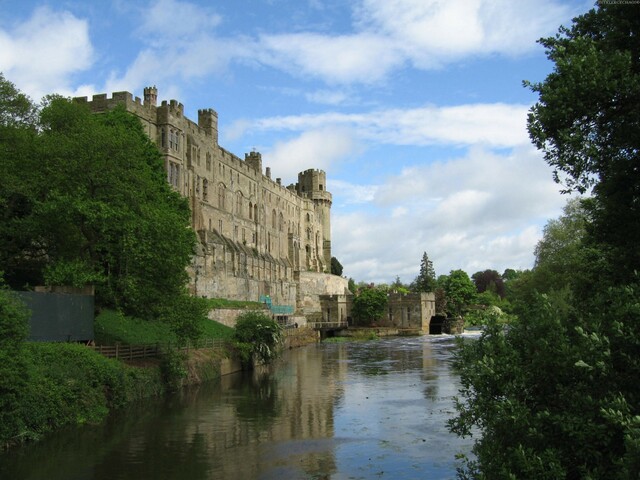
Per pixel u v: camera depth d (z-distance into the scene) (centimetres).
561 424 1314
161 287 4603
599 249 2573
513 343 1559
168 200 6450
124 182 4638
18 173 4522
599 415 1276
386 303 14888
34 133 5297
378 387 5022
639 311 1317
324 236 18888
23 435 2920
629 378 1333
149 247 4397
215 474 2484
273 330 7019
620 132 1811
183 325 4616
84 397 3472
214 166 10588
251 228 12631
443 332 15512
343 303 15288
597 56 1789
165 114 8356
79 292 4238
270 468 2577
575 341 1471
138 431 3253
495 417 1434
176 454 2788
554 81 1895
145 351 4653
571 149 1866
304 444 2986
